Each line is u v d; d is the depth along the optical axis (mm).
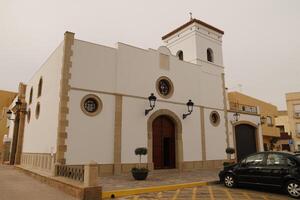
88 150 12062
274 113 32500
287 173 7980
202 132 17250
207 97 18344
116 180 10883
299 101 35625
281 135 37031
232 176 9734
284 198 7707
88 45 13055
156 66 15719
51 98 13281
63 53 12305
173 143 15930
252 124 20984
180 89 16703
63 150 11320
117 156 12883
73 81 12242
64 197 7738
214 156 17578
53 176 10578
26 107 19688
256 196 8031
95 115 12602
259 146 20969
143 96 14656
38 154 14398
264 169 8648
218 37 20766
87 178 7586
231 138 19188
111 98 13367
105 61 13508
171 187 9453
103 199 7824
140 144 13922
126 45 14500
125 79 14070
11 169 17828
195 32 19031
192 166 16094
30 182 11094
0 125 33031
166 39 21578
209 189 9484
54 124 12219
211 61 19844
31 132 16984
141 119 14281
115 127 13133
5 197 7734
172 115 15836
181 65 17172
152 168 14156
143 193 8695
